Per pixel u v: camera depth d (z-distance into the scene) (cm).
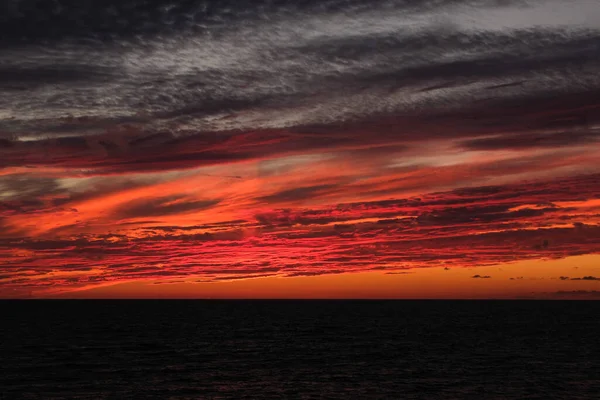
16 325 11319
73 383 4962
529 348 7269
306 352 7025
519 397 4338
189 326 11469
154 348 7494
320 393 4519
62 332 9800
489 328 10600
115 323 12269
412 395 4409
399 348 7356
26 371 5572
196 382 4991
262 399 4316
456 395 4409
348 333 9688
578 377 5159
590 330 10050
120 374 5416
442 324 11806
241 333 9788
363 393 4491
